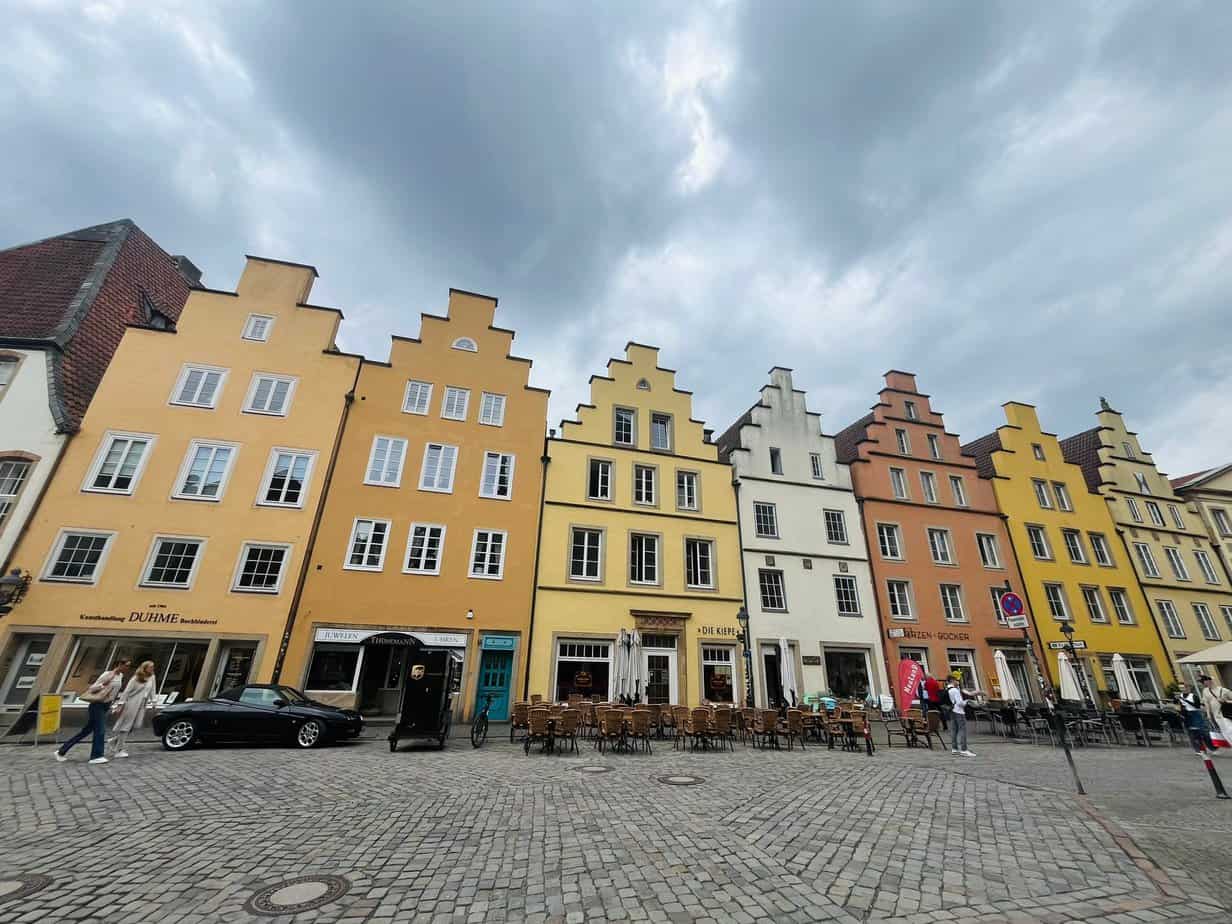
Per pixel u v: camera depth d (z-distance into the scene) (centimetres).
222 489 1873
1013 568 2772
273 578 1816
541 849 598
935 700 1934
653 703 2067
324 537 1903
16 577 1582
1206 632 3038
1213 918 454
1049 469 3136
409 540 1989
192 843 610
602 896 482
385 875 526
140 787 862
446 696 1359
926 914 456
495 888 498
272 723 1315
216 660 1700
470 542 2053
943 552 2708
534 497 2200
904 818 736
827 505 2628
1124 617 2889
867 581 2511
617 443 2423
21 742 1351
